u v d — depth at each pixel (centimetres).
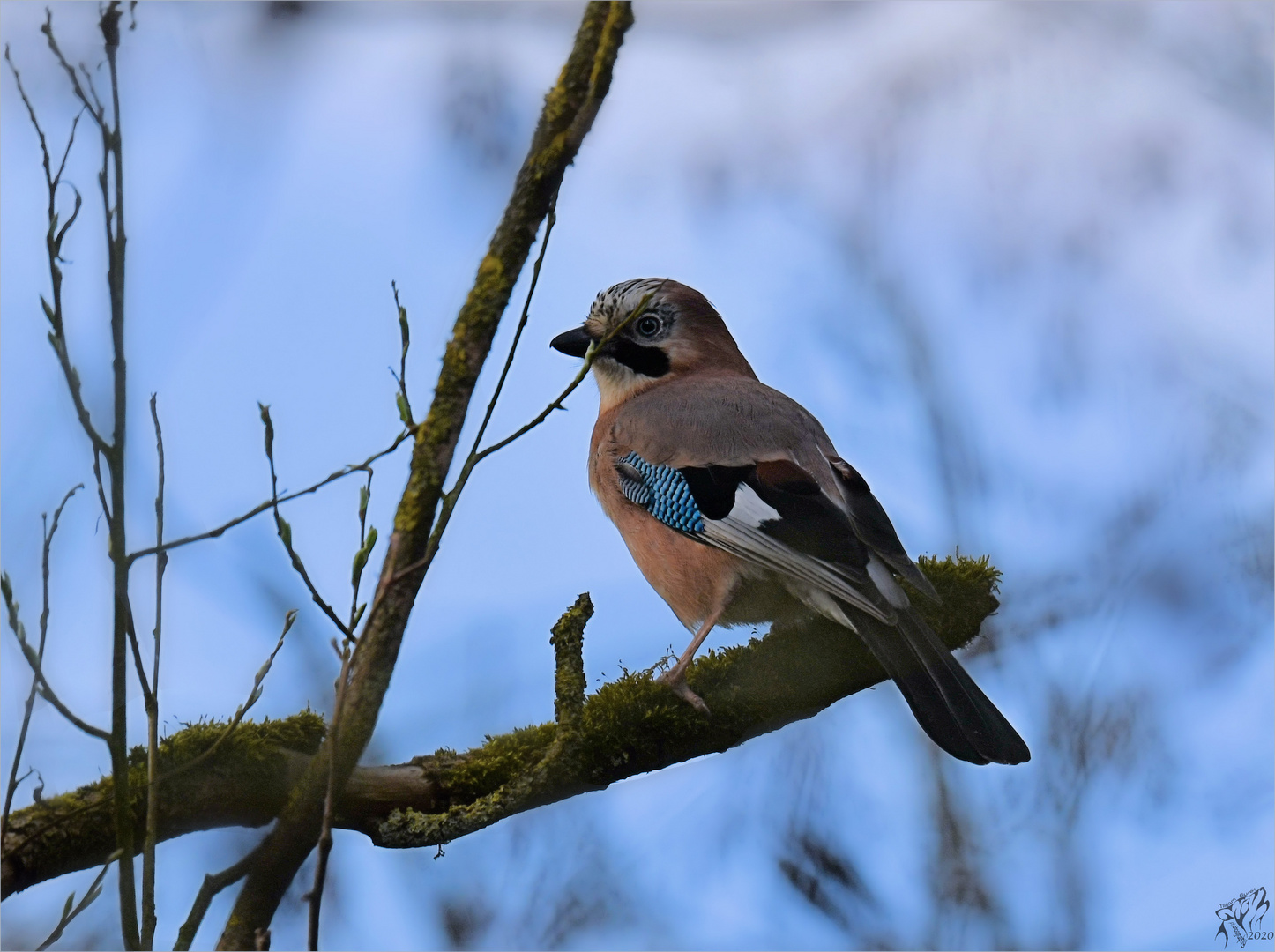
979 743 794
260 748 675
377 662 539
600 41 554
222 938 530
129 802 509
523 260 559
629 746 770
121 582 509
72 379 498
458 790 742
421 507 544
